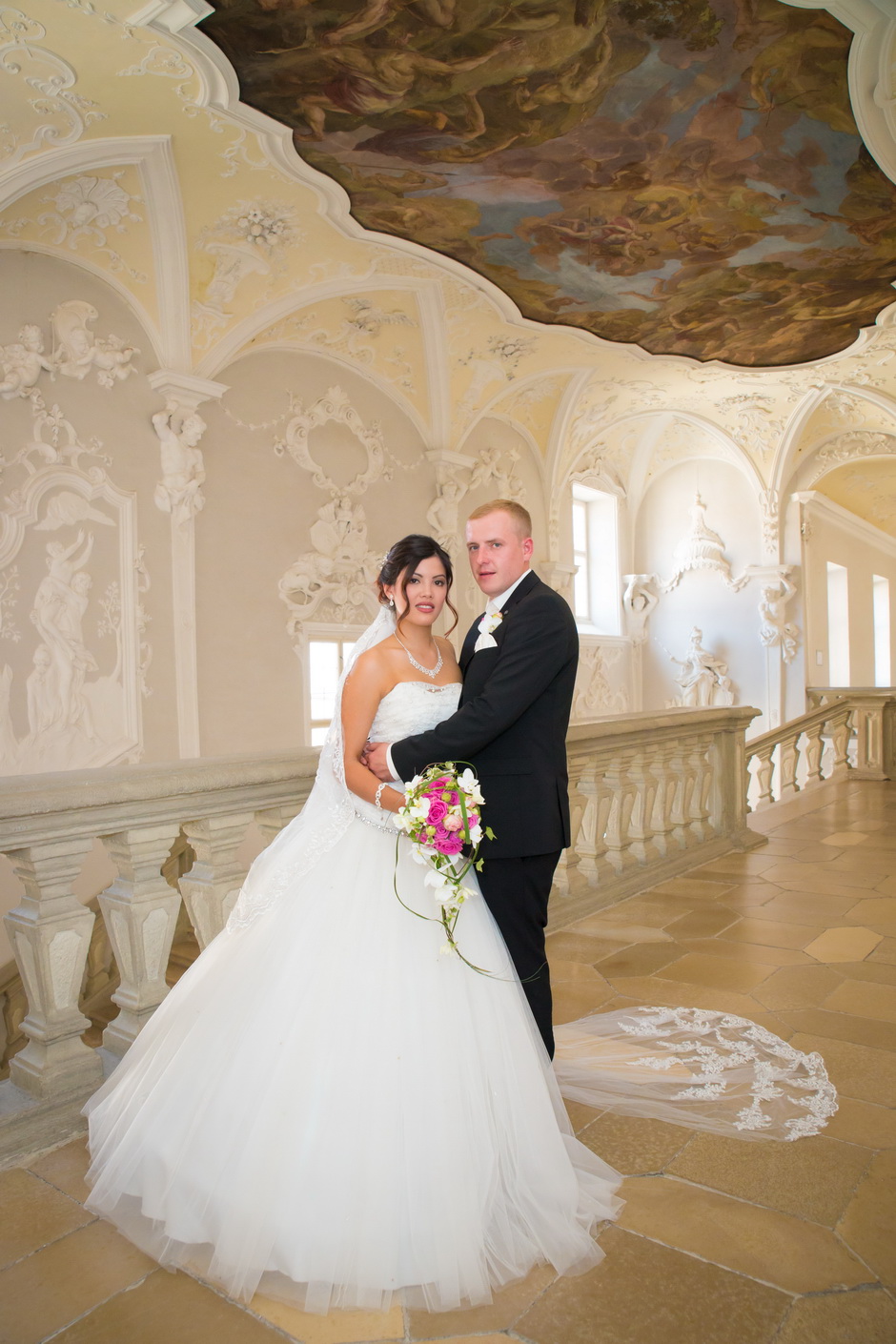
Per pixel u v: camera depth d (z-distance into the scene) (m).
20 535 6.52
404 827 2.04
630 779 5.26
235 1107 1.94
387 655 2.28
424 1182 1.85
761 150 6.26
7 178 5.60
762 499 13.88
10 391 6.37
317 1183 1.83
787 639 13.90
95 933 6.45
